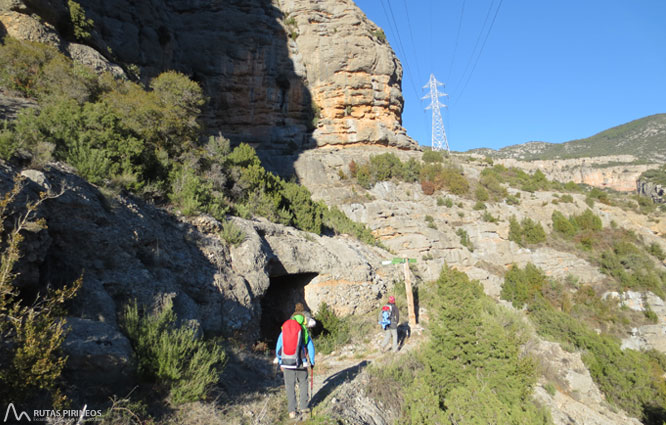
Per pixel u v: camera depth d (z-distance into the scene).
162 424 4.21
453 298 9.42
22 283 5.01
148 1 37.88
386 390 7.20
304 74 52.38
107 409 3.96
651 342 35.31
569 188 57.91
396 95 55.22
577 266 42.62
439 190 45.31
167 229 10.06
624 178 114.56
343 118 51.72
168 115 15.26
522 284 36.31
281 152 47.69
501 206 45.94
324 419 5.21
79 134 9.44
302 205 20.67
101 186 8.53
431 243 38.28
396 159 46.09
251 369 7.66
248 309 10.54
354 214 38.34
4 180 5.46
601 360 23.03
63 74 13.65
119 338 4.86
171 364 4.96
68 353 4.15
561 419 11.37
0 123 8.26
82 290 5.95
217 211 12.69
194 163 15.21
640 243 46.81
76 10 21.38
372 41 54.28
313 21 53.69
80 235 6.84
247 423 4.80
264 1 51.94
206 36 47.66
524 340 13.96
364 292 16.86
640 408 19.14
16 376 3.25
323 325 13.07
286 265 14.19
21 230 5.11
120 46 33.06
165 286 7.98
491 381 8.25
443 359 8.71
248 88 48.78
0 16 16.77
